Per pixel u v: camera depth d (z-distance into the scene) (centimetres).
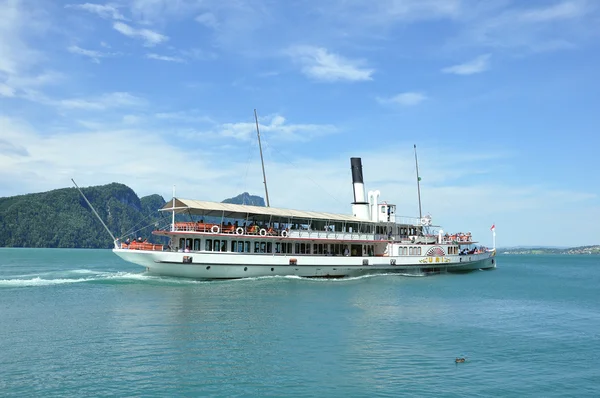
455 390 1925
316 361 2272
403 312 3728
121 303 3853
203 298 4206
